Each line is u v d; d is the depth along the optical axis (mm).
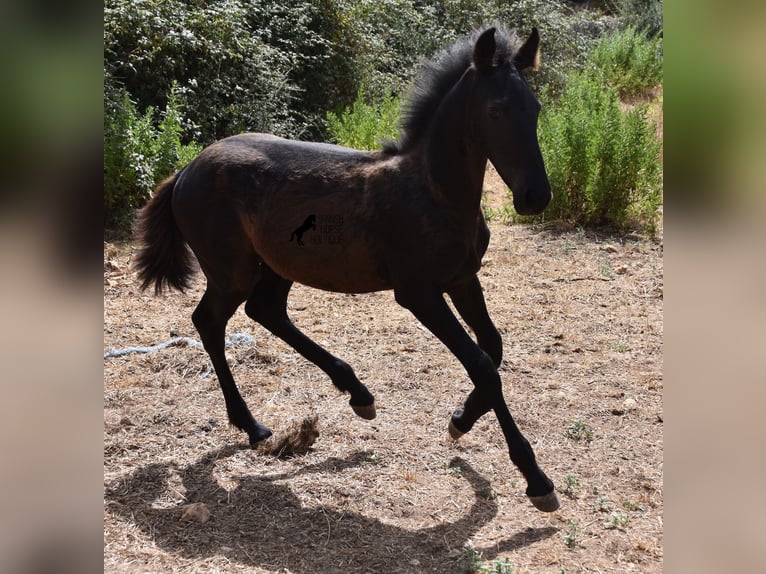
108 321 5473
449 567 2869
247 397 4344
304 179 3406
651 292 6414
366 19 12195
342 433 3936
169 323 5516
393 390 4500
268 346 5121
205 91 9031
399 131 3395
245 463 3625
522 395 4449
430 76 3305
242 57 9219
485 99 2926
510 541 3051
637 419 4164
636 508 3289
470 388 4543
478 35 3225
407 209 3174
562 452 3791
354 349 5129
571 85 9656
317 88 11055
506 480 3529
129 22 8258
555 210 8359
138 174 7527
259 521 3145
